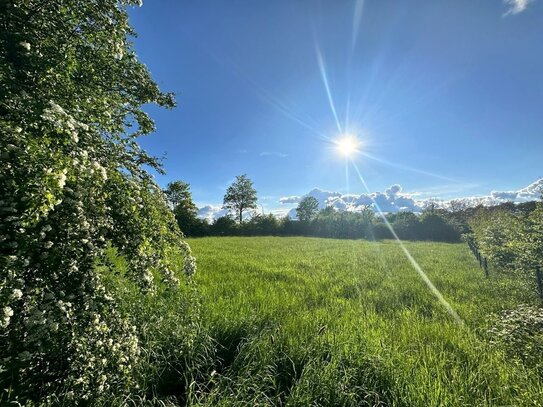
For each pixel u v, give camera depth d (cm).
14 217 231
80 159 278
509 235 1323
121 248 367
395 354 499
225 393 411
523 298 1016
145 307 617
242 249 2873
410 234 6375
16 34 292
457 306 916
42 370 347
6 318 232
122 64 477
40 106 240
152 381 434
